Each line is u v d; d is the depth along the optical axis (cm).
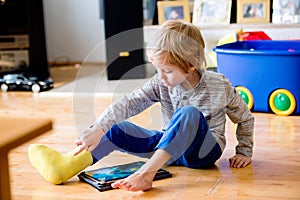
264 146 178
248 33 283
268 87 227
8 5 334
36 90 297
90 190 140
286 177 147
